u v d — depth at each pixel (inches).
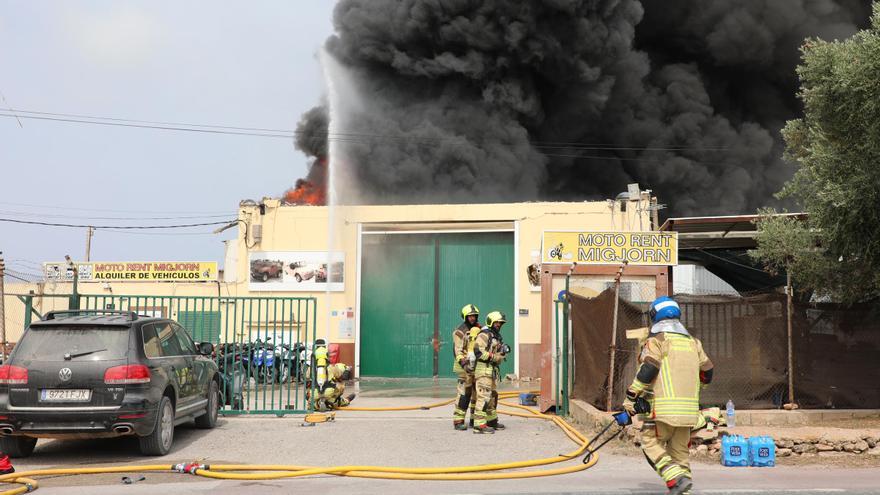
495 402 414.0
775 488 257.3
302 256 887.1
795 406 410.9
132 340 336.5
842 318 426.9
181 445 370.3
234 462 326.0
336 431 408.2
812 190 440.1
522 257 859.4
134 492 264.7
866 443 323.6
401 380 852.6
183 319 885.2
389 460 324.2
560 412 484.7
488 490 262.4
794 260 450.6
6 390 322.0
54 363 324.5
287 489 269.0
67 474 299.9
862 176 392.2
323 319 878.4
